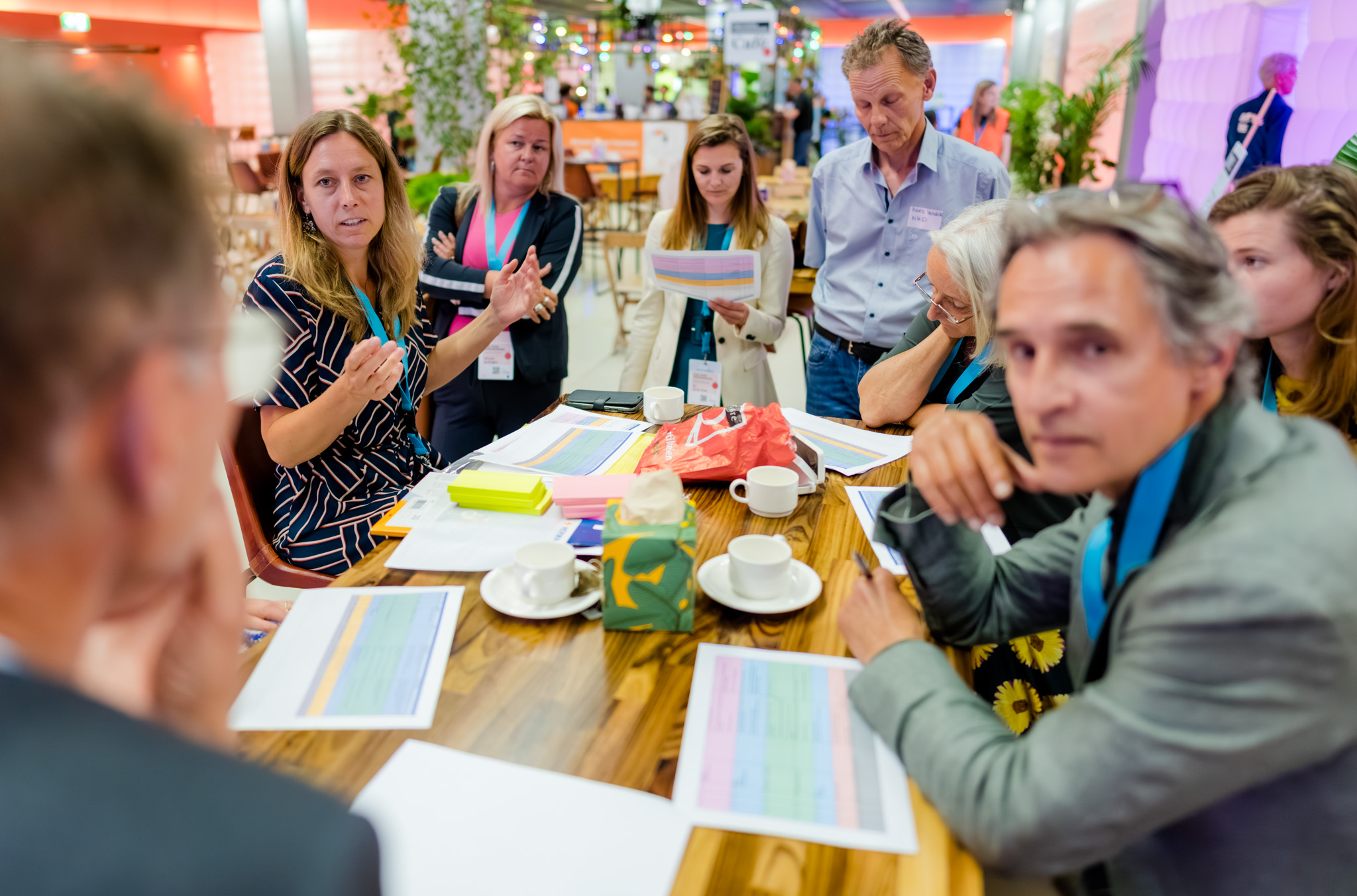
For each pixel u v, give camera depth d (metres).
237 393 0.32
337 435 1.60
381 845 0.28
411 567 1.22
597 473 1.56
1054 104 7.21
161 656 0.41
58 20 9.66
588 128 9.40
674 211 2.69
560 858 0.70
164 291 0.27
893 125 2.35
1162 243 0.63
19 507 0.27
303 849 0.25
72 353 0.25
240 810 0.26
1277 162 4.29
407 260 1.86
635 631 1.05
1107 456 0.68
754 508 1.42
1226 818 0.73
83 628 0.31
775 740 0.86
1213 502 0.70
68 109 0.25
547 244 2.72
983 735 0.77
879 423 1.90
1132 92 6.90
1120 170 7.18
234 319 0.31
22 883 0.23
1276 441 0.70
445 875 0.68
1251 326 0.67
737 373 2.63
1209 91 5.39
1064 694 1.22
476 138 6.41
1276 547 0.62
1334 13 3.72
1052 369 0.67
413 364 1.91
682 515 1.10
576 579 1.15
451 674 0.96
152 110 0.28
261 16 10.55
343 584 1.17
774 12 7.86
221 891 0.24
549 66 7.30
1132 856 0.80
